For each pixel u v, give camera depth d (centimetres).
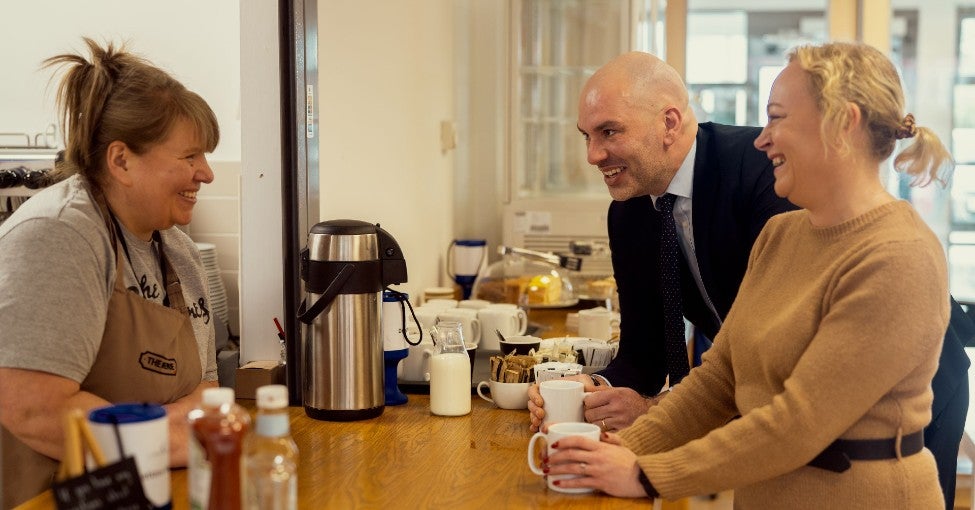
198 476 120
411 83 367
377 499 162
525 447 195
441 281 441
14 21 372
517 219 463
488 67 508
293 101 234
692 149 235
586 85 237
